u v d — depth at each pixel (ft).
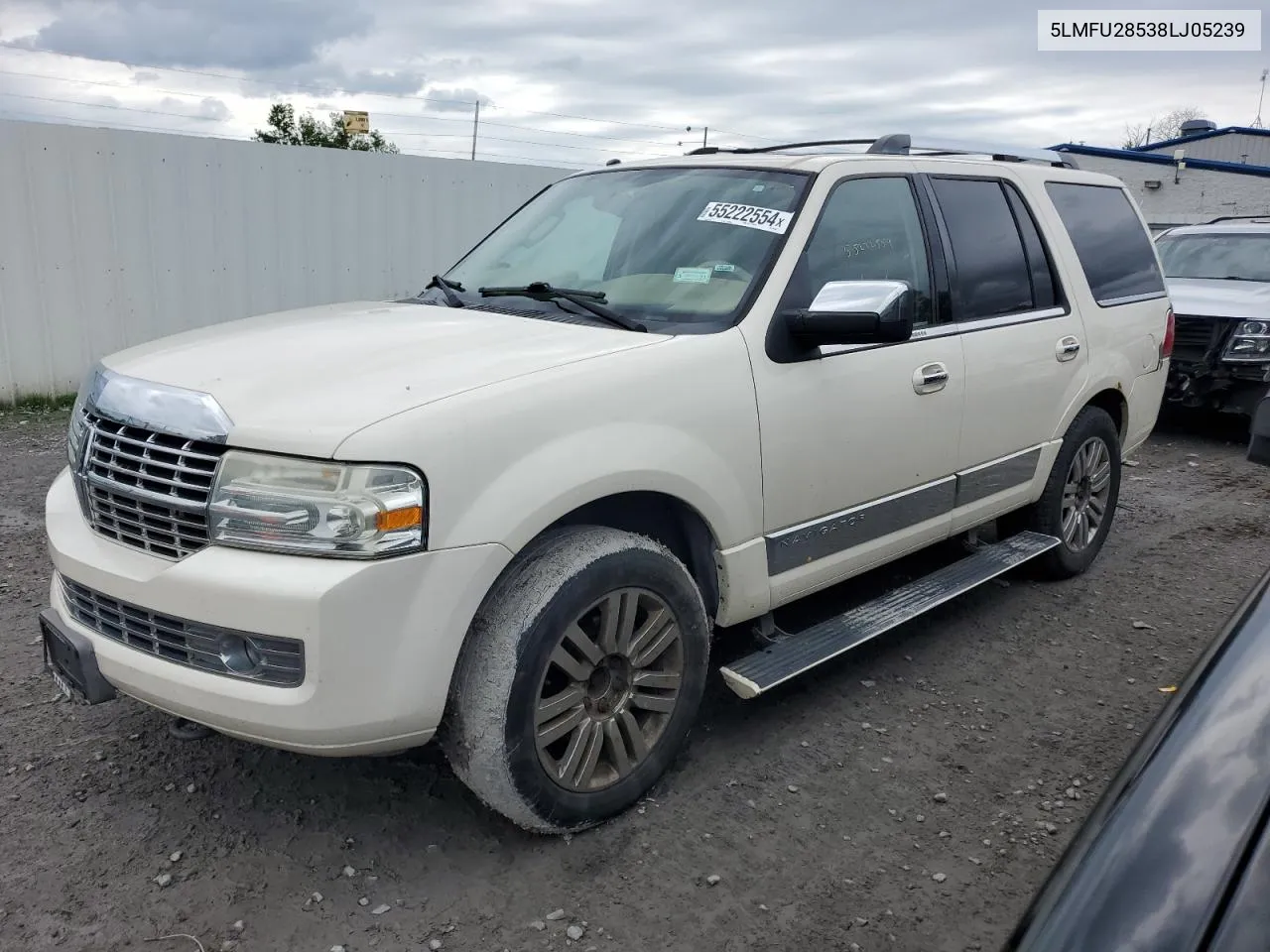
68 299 27.96
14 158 26.45
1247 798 4.87
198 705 8.32
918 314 13.01
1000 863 9.62
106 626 9.10
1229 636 6.42
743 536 10.71
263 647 8.01
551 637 8.93
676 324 10.82
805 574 11.66
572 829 9.69
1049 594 16.62
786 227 11.55
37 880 9.01
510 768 8.89
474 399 8.60
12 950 8.18
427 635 8.25
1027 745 11.80
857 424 11.82
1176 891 4.47
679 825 10.03
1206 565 18.37
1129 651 14.46
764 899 9.01
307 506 7.93
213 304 30.25
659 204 12.62
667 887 9.14
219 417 8.45
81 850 9.43
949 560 17.24
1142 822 4.91
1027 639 14.78
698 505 10.16
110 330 28.78
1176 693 6.19
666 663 10.28
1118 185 18.19
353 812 10.14
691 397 10.05
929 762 11.35
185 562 8.25
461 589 8.38
